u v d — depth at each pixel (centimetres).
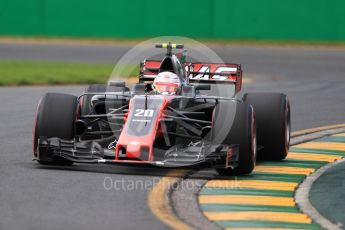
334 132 4797
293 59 10800
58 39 13600
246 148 3294
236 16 13125
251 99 3778
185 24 13262
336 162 3769
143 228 2386
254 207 2758
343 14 12656
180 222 2480
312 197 2952
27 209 2595
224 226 2458
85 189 2944
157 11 13338
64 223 2425
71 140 3406
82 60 10638
